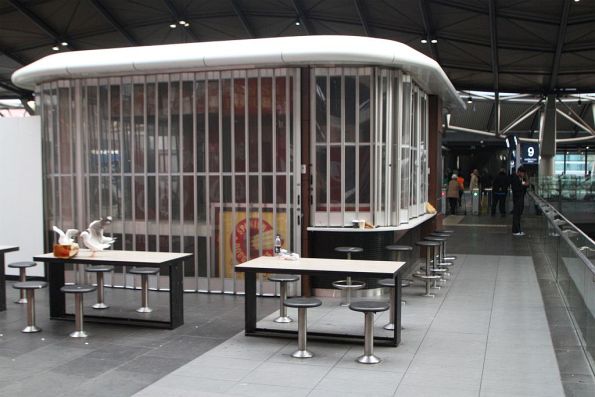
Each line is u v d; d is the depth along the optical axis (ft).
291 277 25.17
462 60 67.92
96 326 24.57
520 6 50.93
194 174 30.48
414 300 29.14
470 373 18.52
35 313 26.63
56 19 61.93
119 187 31.58
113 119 31.42
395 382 17.74
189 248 30.78
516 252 45.60
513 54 63.82
